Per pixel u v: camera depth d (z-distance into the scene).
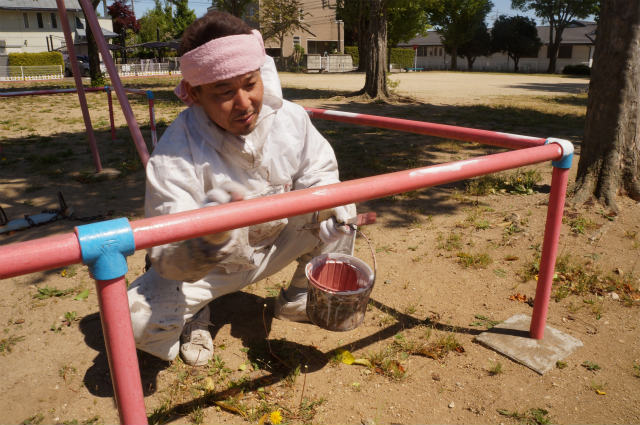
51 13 40.25
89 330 2.72
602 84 4.59
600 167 4.70
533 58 57.69
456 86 24.03
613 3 4.44
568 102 16.30
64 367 2.40
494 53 59.50
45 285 3.28
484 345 2.56
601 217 4.39
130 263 3.63
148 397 2.18
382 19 16.31
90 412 2.11
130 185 5.86
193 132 1.75
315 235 2.15
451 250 3.80
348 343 2.59
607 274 3.36
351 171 6.43
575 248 3.79
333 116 2.94
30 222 4.42
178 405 2.12
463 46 56.50
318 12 54.53
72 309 2.96
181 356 2.42
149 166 1.74
